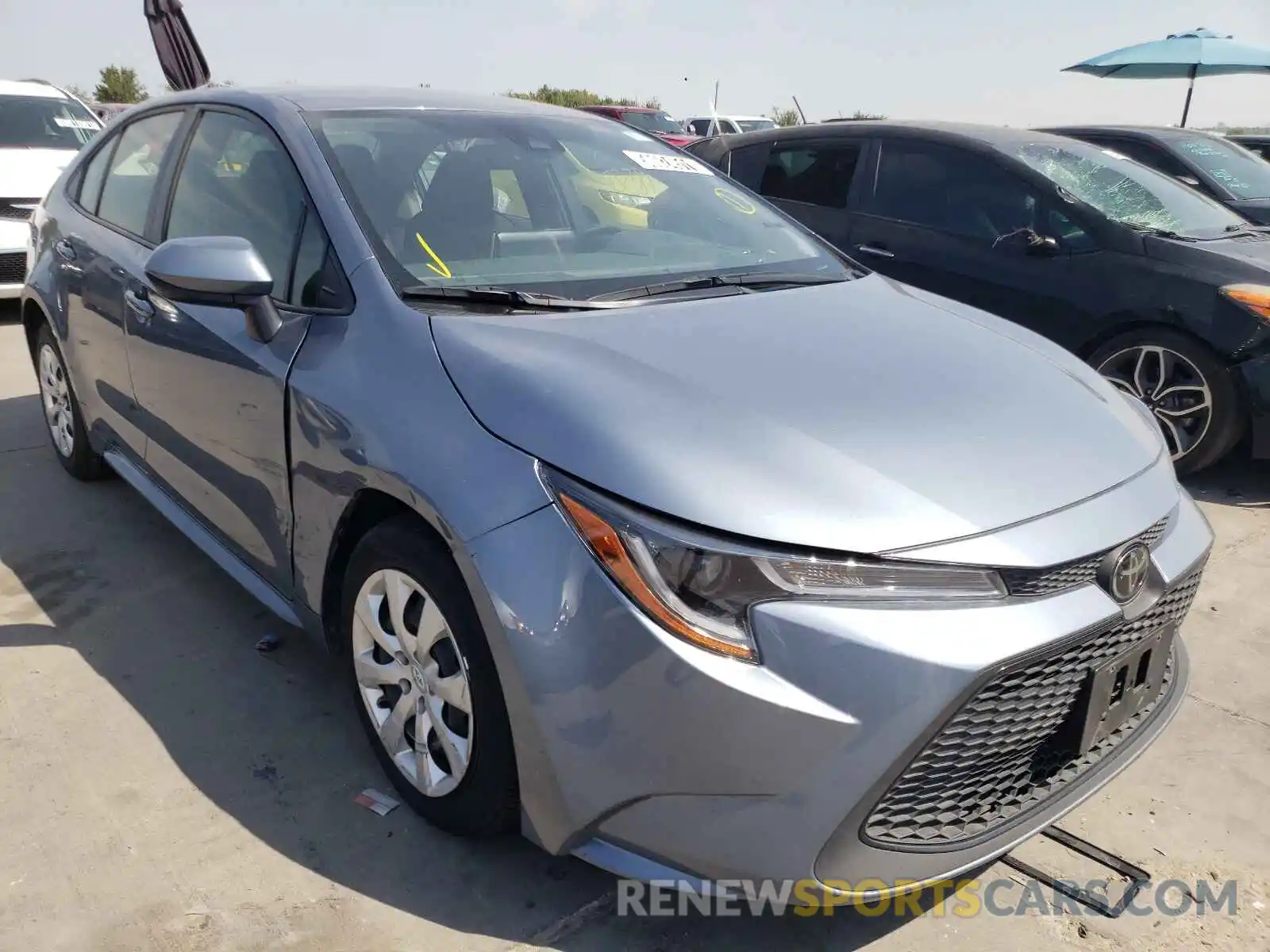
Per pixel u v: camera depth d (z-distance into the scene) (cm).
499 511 183
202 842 219
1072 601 181
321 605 242
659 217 300
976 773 183
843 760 166
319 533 232
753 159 619
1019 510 183
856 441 188
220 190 290
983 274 504
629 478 175
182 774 241
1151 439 228
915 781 176
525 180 282
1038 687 182
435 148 278
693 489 172
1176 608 209
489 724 192
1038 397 221
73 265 361
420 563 202
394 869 213
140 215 333
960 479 185
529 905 206
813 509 172
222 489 276
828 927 205
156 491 334
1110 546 187
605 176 303
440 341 212
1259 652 318
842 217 563
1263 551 395
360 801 233
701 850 173
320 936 196
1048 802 195
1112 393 245
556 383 194
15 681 276
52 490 409
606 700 172
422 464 196
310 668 288
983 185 514
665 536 169
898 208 543
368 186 254
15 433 478
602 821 180
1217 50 1109
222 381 262
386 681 224
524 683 178
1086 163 520
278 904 203
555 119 322
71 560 349
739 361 211
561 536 176
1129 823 239
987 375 225
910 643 166
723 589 167
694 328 227
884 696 165
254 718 264
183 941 193
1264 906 213
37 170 724
